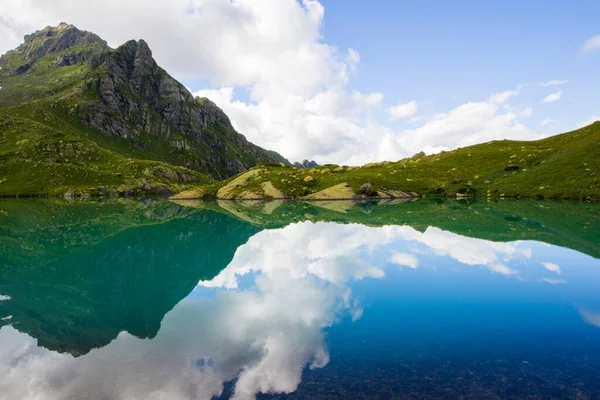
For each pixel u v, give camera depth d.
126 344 16.11
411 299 21.69
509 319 18.28
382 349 15.05
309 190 147.25
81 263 34.22
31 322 19.16
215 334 16.97
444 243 39.72
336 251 37.22
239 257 36.28
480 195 122.12
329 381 12.54
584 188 95.19
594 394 11.55
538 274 26.78
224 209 99.69
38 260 35.16
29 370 13.86
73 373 13.53
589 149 115.69
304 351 14.98
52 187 188.12
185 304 21.77
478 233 45.34
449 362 13.88
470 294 22.47
